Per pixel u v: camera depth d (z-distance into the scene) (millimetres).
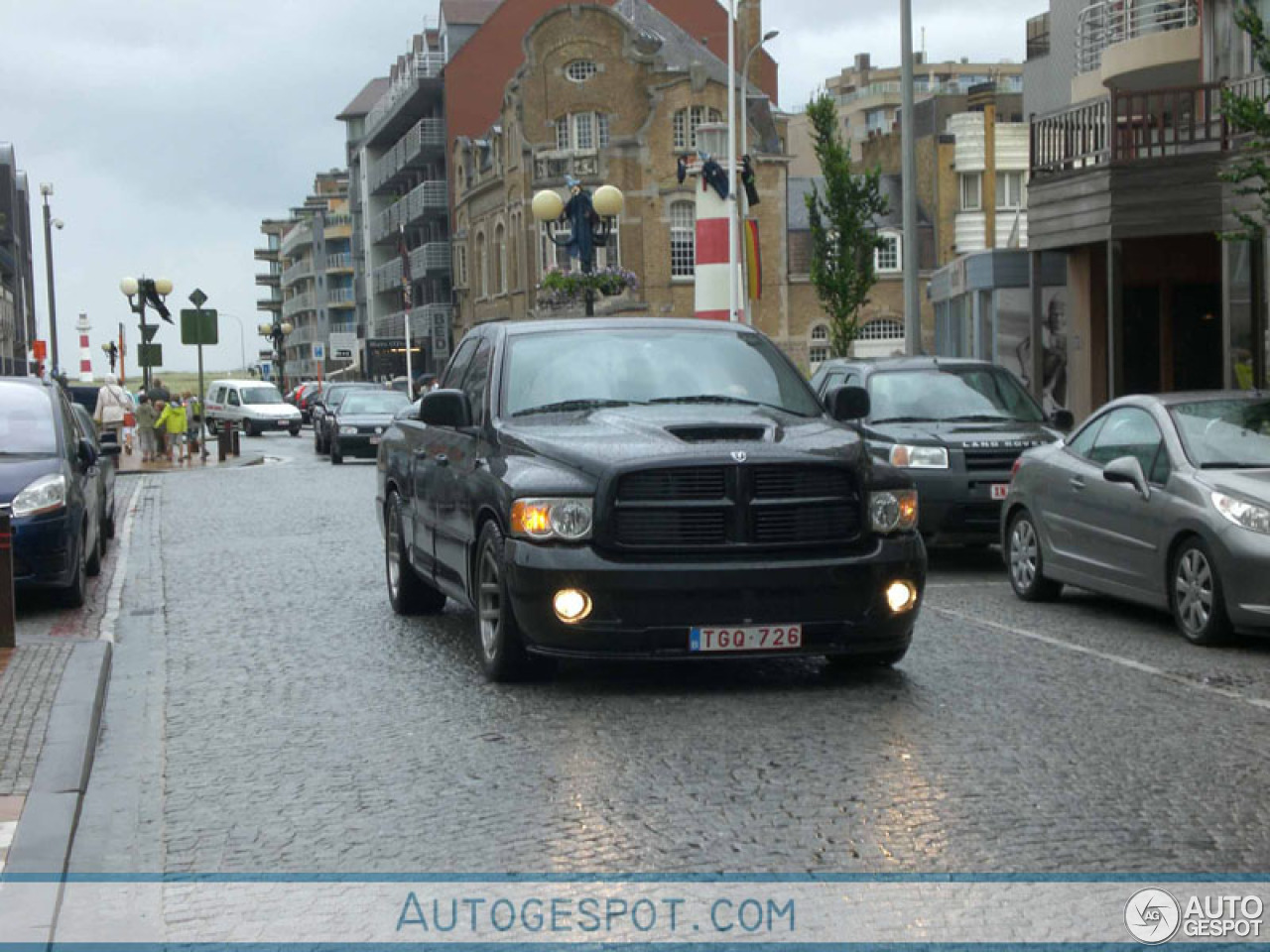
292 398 76625
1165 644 10281
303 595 13516
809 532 8398
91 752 7641
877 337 70500
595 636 8219
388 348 73750
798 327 68938
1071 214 24656
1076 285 29094
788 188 70625
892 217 71062
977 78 122688
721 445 8414
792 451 8414
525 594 8336
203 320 39688
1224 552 9891
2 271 78125
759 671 9219
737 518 8305
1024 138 71062
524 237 69750
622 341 9945
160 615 12734
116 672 10016
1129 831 5891
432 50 97750
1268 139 16328
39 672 9375
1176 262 28219
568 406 9477
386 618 12008
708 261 40094
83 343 61281
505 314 73938
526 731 7738
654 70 67688
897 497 8609
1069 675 9055
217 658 10398
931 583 13742
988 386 15867
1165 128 24188
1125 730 7566
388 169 99000
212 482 30828
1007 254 31453
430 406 9531
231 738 7930
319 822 6305
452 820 6246
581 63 68375
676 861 5633
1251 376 21875
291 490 27484
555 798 6496
